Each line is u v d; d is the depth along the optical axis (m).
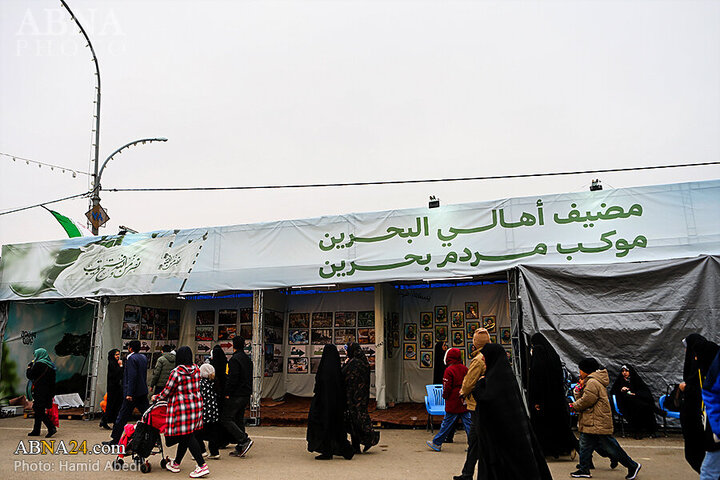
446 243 11.59
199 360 16.22
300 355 15.73
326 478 6.87
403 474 7.08
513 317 10.79
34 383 10.51
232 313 16.14
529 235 11.01
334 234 12.50
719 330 9.38
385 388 13.75
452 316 14.64
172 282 13.35
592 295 10.16
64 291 14.30
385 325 14.18
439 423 11.42
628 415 9.41
